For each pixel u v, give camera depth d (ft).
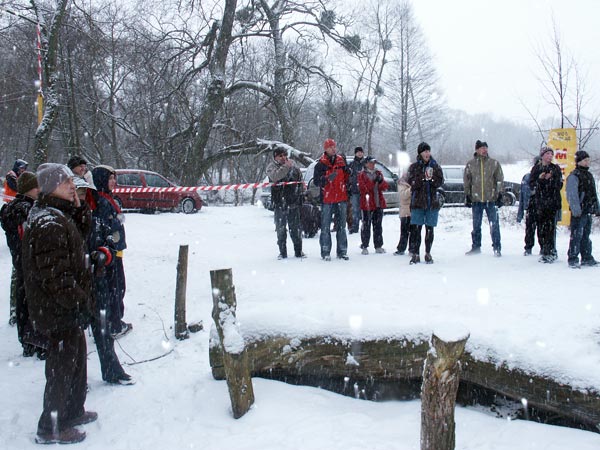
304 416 11.99
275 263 29.12
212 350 14.28
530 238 28.71
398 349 12.96
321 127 121.60
